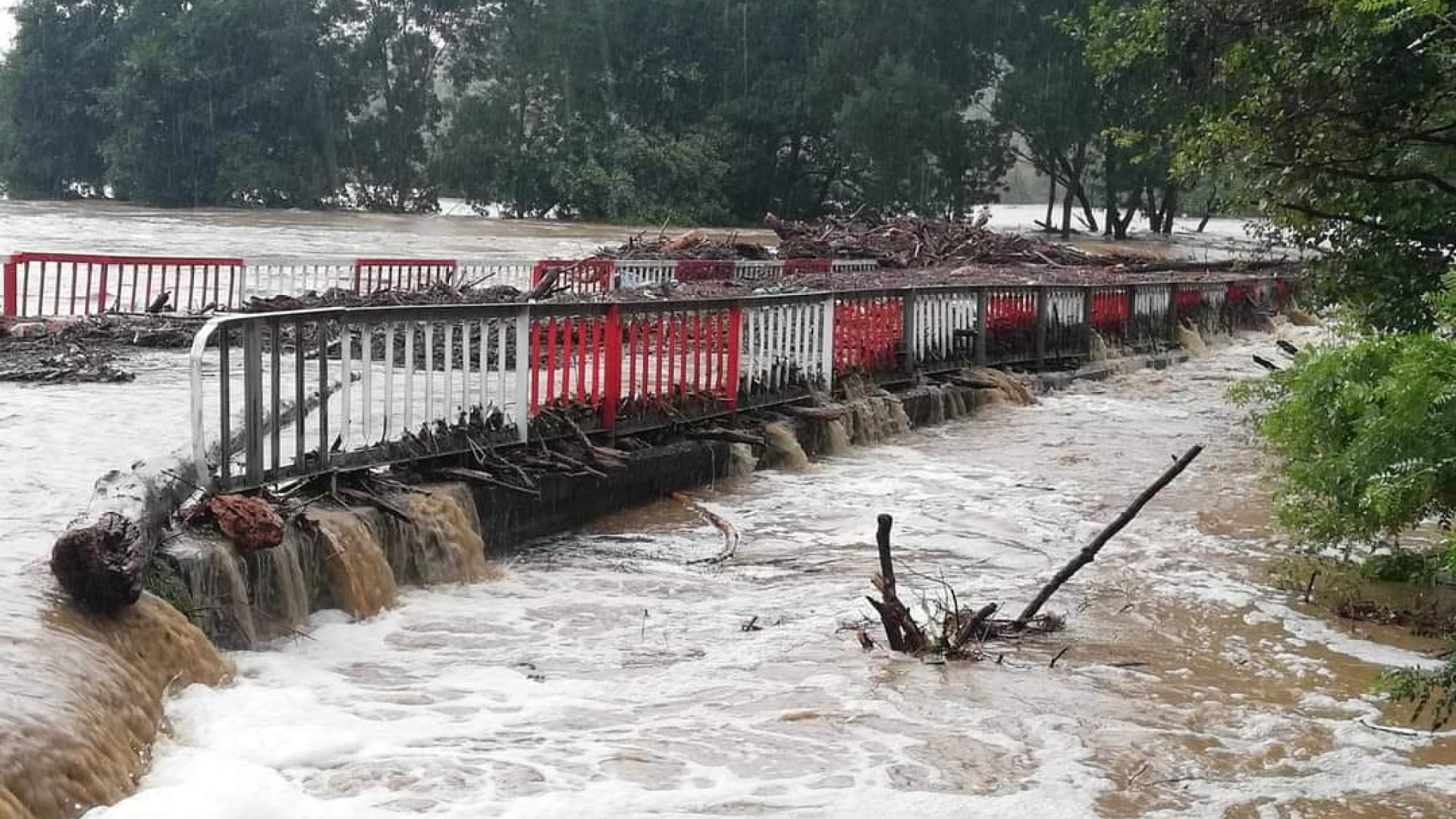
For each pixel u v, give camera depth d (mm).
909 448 15523
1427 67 13070
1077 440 16500
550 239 58062
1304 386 9148
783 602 9148
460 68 82750
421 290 18000
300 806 5469
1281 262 30672
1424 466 8094
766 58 76875
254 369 8133
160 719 6145
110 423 11383
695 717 6863
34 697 5324
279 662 7254
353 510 8602
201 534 7457
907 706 7133
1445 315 7969
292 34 76750
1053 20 20594
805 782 6070
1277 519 10750
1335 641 8695
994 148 70812
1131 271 36000
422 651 7770
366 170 82938
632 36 78438
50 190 85500
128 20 79875
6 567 6672
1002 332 20047
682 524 11336
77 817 5035
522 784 5887
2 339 17016
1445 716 7336
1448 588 9812
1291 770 6531
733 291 17219
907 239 38188
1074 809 5918
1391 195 14055
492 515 9938
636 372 12234
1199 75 15586
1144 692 7574
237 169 76500
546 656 7793
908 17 67812
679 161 74125
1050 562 10539
